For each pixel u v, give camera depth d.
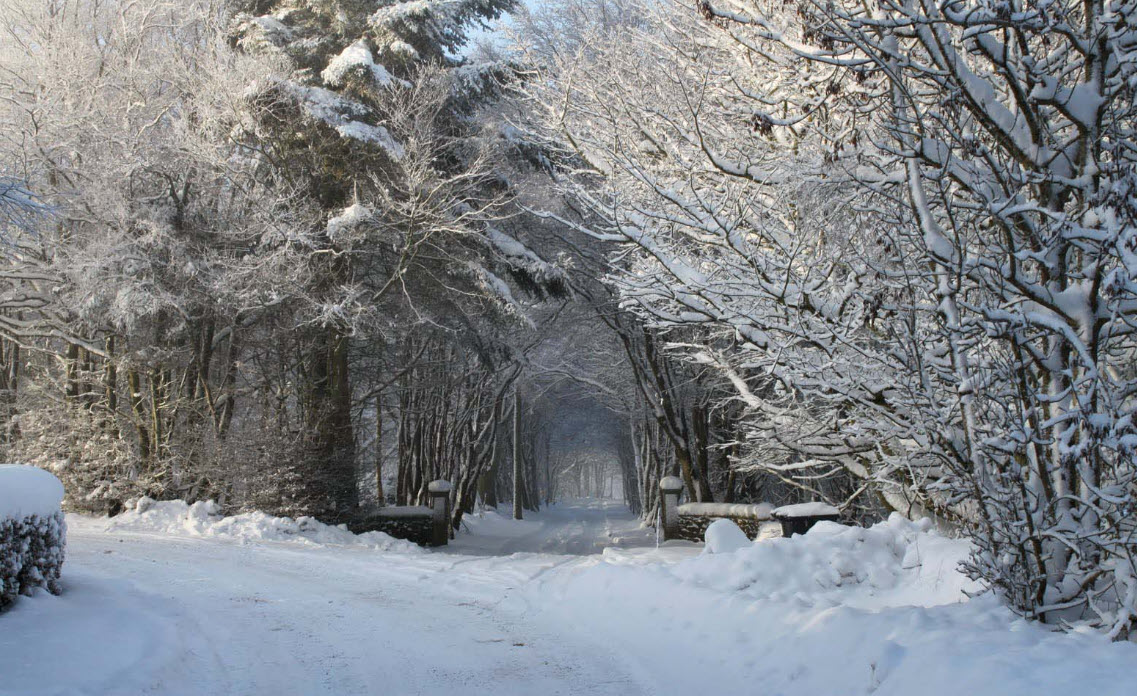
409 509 22.08
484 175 21.28
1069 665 4.39
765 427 11.98
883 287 7.41
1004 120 6.22
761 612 6.90
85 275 18.27
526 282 23.16
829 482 21.53
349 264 21.30
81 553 12.61
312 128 20.23
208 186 20.95
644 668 6.64
